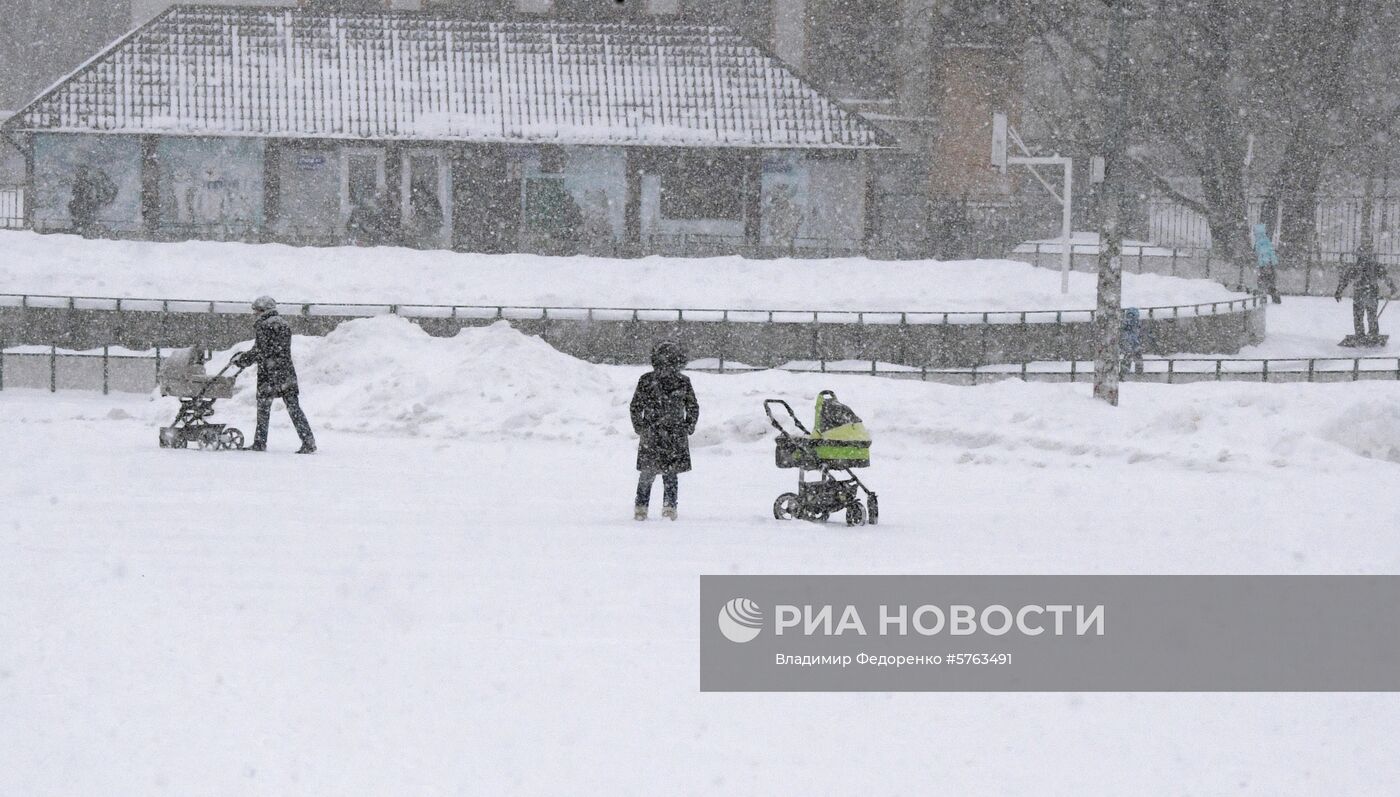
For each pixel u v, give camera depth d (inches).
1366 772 1012.5
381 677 1230.9
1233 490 2657.5
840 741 1079.0
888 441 3437.5
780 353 5762.8
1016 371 5418.3
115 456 3024.1
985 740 1089.4
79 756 1005.8
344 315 5703.7
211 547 1877.5
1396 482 2755.9
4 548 1844.2
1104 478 2864.2
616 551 1872.5
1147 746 1077.1
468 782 965.2
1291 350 6604.3
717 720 1127.6
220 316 5654.5
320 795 933.8
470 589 1611.7
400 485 2613.2
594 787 959.0
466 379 3976.4
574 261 7032.5
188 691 1176.8
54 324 5625.0
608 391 4042.8
